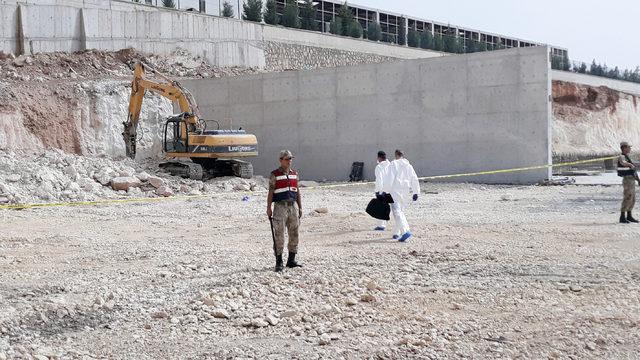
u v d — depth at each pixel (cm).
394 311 769
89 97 3425
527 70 2958
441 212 1855
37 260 1155
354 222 1619
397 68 3272
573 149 6138
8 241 1385
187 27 4297
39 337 676
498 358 597
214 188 2820
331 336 665
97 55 3869
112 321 736
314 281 920
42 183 2411
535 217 1672
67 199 2302
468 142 3119
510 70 2998
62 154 2853
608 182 2955
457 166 3152
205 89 3784
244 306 795
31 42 3672
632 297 805
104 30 3947
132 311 778
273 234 991
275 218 992
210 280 941
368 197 2480
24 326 709
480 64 3069
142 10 4297
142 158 3512
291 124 3566
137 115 3162
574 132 6438
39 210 2034
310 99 3506
